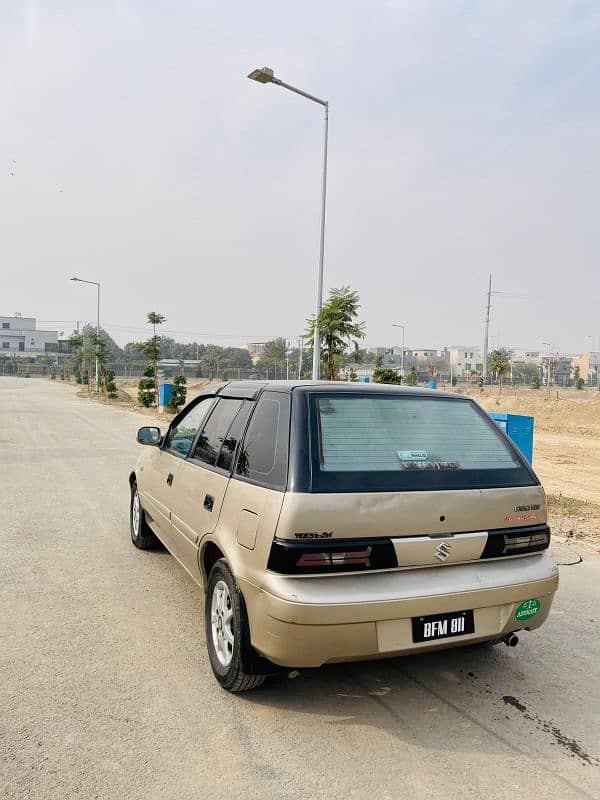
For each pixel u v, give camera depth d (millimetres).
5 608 4680
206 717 3275
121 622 4461
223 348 132375
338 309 18219
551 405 32281
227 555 3408
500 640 3711
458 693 3623
